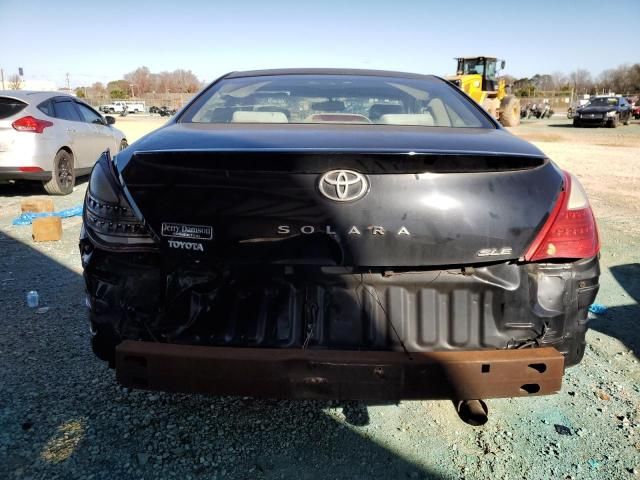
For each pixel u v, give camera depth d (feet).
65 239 19.31
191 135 7.74
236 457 7.93
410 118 9.27
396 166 6.54
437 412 9.16
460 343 6.99
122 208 7.02
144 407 9.04
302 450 8.11
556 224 6.97
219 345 6.98
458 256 6.70
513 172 6.93
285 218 6.63
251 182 6.63
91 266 7.21
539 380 6.70
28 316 12.51
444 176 6.66
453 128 8.73
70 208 24.86
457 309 6.97
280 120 9.12
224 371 6.50
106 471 7.57
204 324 7.06
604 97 100.17
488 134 8.39
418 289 6.93
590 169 39.68
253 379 6.50
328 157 6.48
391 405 9.30
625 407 9.33
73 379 9.84
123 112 181.06
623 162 44.29
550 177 7.11
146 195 6.90
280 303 7.00
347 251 6.63
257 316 7.02
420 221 6.61
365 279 6.87
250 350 6.63
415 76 11.62
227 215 6.70
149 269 7.04
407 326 6.95
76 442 8.14
